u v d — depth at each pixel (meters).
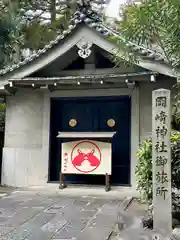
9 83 8.21
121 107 8.69
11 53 4.28
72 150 8.26
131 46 5.91
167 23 4.48
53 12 13.55
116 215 5.61
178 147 5.41
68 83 7.96
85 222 5.22
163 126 4.66
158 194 4.56
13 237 4.49
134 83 7.84
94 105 8.89
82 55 7.99
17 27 3.90
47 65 8.37
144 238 4.34
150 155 5.47
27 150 8.95
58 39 8.11
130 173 8.23
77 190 8.07
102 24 8.17
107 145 8.06
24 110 9.06
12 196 7.38
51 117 9.01
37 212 5.87
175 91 7.85
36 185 8.77
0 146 10.40
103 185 8.59
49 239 4.42
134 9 4.86
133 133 8.26
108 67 8.49
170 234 4.36
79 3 8.21
